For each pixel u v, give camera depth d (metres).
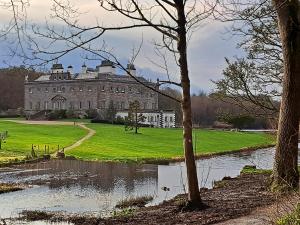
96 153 69.00
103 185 37.75
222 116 26.83
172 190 34.62
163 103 158.00
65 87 159.62
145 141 91.38
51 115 145.50
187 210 17.16
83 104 155.62
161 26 15.21
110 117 140.00
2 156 59.09
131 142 88.06
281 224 11.51
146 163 60.06
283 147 19.34
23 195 32.16
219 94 25.05
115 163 58.47
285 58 19.42
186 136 16.67
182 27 15.57
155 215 17.67
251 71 24.56
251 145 95.38
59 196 31.73
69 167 52.19
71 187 36.44
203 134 107.06
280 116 19.64
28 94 167.38
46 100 163.75
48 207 27.30
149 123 139.75
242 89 24.58
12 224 21.80
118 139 91.69
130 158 64.31
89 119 144.88
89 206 27.52
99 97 152.00
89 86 154.38
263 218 14.18
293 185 18.86
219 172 46.75
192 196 17.23
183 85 16.06
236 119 26.86
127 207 26.50
